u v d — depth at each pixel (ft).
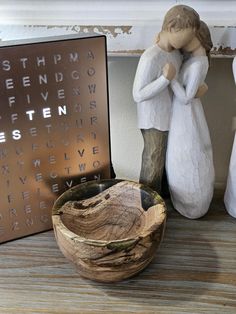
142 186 1.71
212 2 1.77
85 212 1.71
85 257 1.40
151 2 1.79
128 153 2.24
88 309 1.46
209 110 2.07
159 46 1.61
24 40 1.53
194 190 1.81
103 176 1.89
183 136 1.73
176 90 1.64
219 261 1.66
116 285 1.55
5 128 1.58
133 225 1.70
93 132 1.76
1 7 1.85
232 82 1.98
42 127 1.64
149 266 1.63
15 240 1.80
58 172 1.77
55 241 1.79
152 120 1.72
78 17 1.84
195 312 1.44
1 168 1.64
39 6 1.84
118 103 2.09
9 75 1.50
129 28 1.80
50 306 1.47
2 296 1.51
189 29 1.51
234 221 1.89
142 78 1.60
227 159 2.19
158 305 1.47
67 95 1.63
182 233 1.81
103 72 1.67
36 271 1.62
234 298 1.49
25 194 1.74
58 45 1.54
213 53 1.81
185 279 1.57
